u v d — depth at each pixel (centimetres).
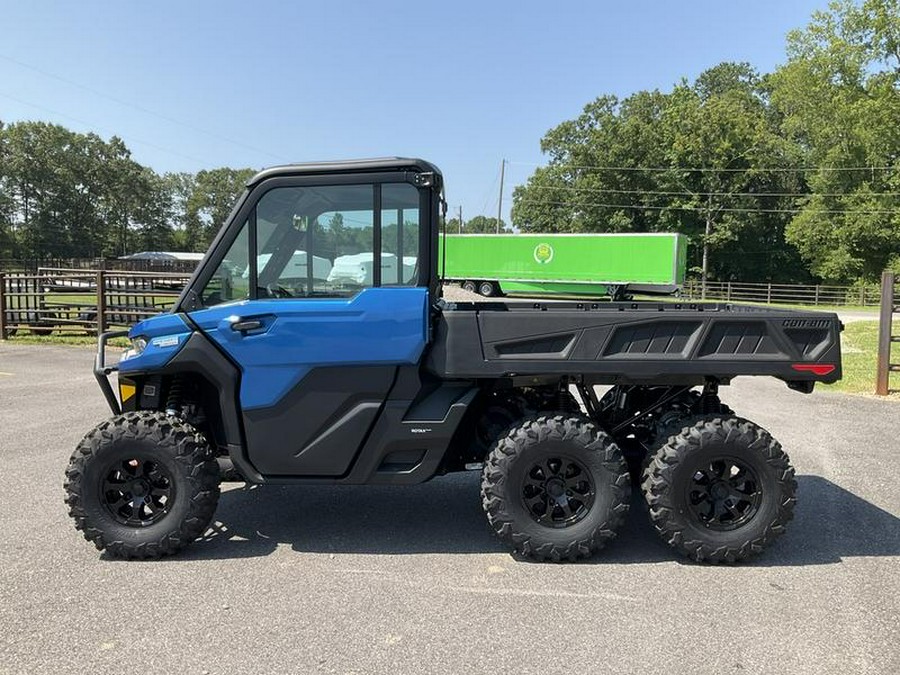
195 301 386
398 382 376
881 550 393
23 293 1523
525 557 378
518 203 6266
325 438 379
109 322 1466
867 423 743
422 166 369
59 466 561
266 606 322
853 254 3906
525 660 274
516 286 3316
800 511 459
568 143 5803
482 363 373
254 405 379
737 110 4762
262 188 377
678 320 371
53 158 8812
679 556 385
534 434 367
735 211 4609
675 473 364
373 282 376
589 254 3123
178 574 360
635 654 279
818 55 3884
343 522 443
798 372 371
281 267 381
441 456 382
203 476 377
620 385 408
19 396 877
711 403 408
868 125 3672
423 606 323
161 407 411
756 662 273
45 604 324
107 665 271
